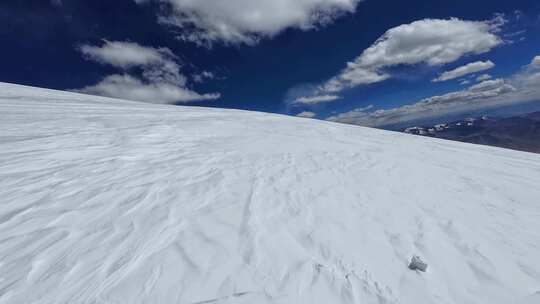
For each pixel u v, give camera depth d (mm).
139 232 4117
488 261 4492
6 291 2889
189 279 3293
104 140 8562
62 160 6609
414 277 3877
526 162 14312
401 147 15039
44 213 4383
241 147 10016
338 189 6941
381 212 5891
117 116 13148
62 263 3363
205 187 5988
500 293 3779
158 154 7988
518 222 6246
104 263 3422
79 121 10812
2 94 16719
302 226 4863
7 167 5844
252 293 3201
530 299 3717
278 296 3205
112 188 5473
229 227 4516
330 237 4621
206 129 12633
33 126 9172
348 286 3521
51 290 2959
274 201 5719
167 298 2990
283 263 3795
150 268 3406
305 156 9969
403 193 7281
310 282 3496
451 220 5906
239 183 6457
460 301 3553
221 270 3508
